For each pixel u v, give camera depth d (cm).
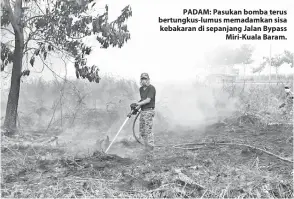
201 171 486
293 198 403
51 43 925
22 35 920
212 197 402
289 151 631
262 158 585
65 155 599
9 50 903
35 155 602
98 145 696
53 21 893
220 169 496
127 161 557
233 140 755
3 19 876
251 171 486
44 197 395
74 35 921
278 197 410
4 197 400
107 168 511
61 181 447
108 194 405
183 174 457
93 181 446
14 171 497
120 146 712
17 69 917
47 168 515
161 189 416
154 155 616
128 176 468
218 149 665
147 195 405
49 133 891
